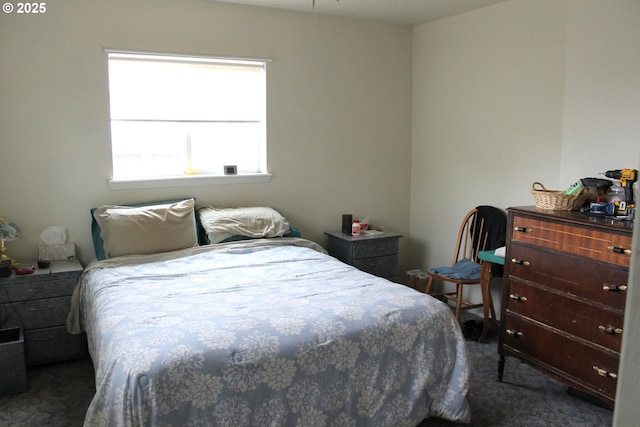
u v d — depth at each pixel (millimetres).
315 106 3918
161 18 3326
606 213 2402
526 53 3279
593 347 2230
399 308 2191
